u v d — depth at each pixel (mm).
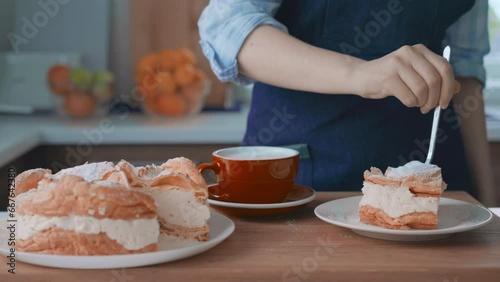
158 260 768
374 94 1026
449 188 1383
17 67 2350
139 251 773
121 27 2496
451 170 1381
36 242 774
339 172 1306
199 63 2436
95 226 759
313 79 1086
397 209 898
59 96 2219
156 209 781
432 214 896
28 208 776
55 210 766
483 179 1468
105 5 2467
